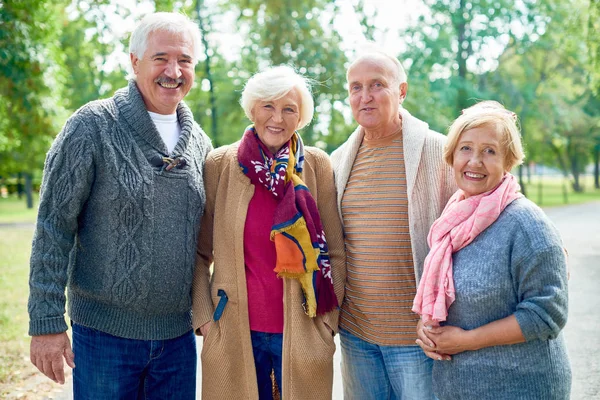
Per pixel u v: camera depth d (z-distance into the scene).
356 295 2.84
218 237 2.76
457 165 2.24
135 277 2.38
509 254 2.06
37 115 10.12
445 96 20.11
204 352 2.71
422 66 21.03
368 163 2.86
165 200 2.45
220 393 2.69
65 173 2.30
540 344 2.05
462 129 2.22
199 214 2.62
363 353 2.88
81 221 2.43
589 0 12.34
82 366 2.46
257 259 2.72
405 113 2.85
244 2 18.84
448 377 2.21
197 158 2.69
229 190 2.77
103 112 2.41
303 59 18.17
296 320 2.70
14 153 23.59
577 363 4.68
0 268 10.22
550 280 1.99
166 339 2.57
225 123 19.86
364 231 2.79
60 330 2.30
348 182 2.93
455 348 2.13
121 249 2.37
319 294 2.73
